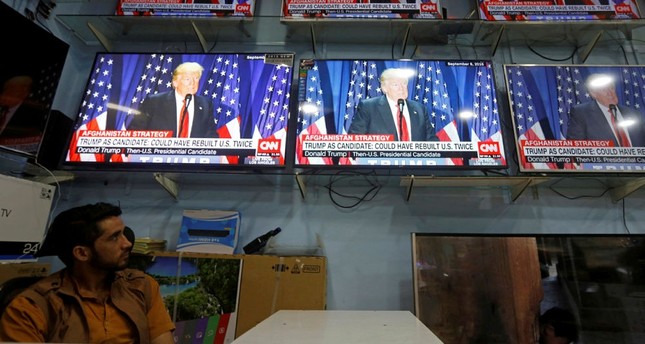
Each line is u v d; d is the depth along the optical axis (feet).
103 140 6.45
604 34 8.09
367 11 7.65
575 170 6.33
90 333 3.30
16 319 3.06
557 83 7.06
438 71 7.06
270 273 5.74
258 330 3.11
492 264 5.56
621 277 5.39
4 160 5.75
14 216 4.49
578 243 5.61
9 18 5.01
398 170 6.81
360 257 6.72
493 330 5.24
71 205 7.12
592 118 6.70
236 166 6.32
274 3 8.90
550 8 7.62
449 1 8.85
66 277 3.58
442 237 5.75
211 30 8.21
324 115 6.72
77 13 8.21
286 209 7.10
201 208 7.11
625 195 6.71
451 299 5.41
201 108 6.75
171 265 5.76
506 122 7.51
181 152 6.42
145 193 7.23
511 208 6.97
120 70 7.06
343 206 7.10
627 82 7.01
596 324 5.18
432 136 6.50
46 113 5.46
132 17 7.59
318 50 8.50
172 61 7.16
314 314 4.07
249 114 6.73
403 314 4.10
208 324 5.43
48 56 5.54
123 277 3.92
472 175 6.68
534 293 5.39
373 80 7.00
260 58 7.23
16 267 4.49
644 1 8.17
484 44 8.33
